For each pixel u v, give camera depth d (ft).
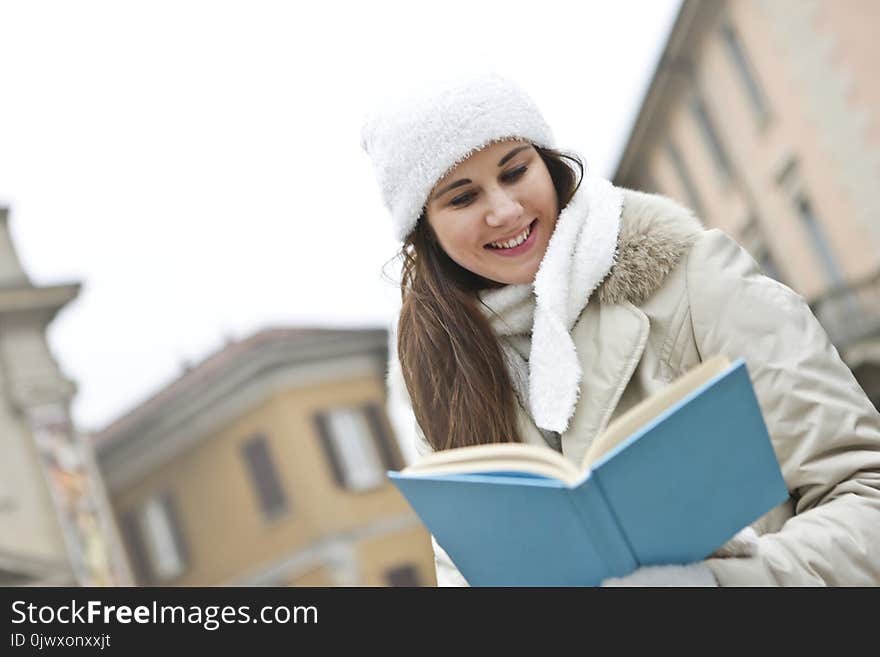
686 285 8.37
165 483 113.09
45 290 86.94
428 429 9.66
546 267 8.63
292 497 105.81
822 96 78.07
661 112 99.09
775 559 7.15
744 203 93.50
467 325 9.30
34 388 85.51
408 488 7.47
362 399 109.19
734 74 88.74
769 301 8.04
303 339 108.06
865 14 71.61
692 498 6.72
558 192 9.21
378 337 110.63
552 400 8.56
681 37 91.71
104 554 84.84
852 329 78.13
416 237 9.52
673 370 8.46
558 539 6.85
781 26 79.77
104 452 115.65
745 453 6.70
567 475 6.68
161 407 111.75
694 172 100.07
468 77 8.81
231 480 108.88
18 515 82.58
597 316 8.71
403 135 9.01
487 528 7.17
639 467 6.51
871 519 7.31
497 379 9.21
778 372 7.85
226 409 109.19
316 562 104.63
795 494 8.09
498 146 8.80
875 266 77.25
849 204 78.23
